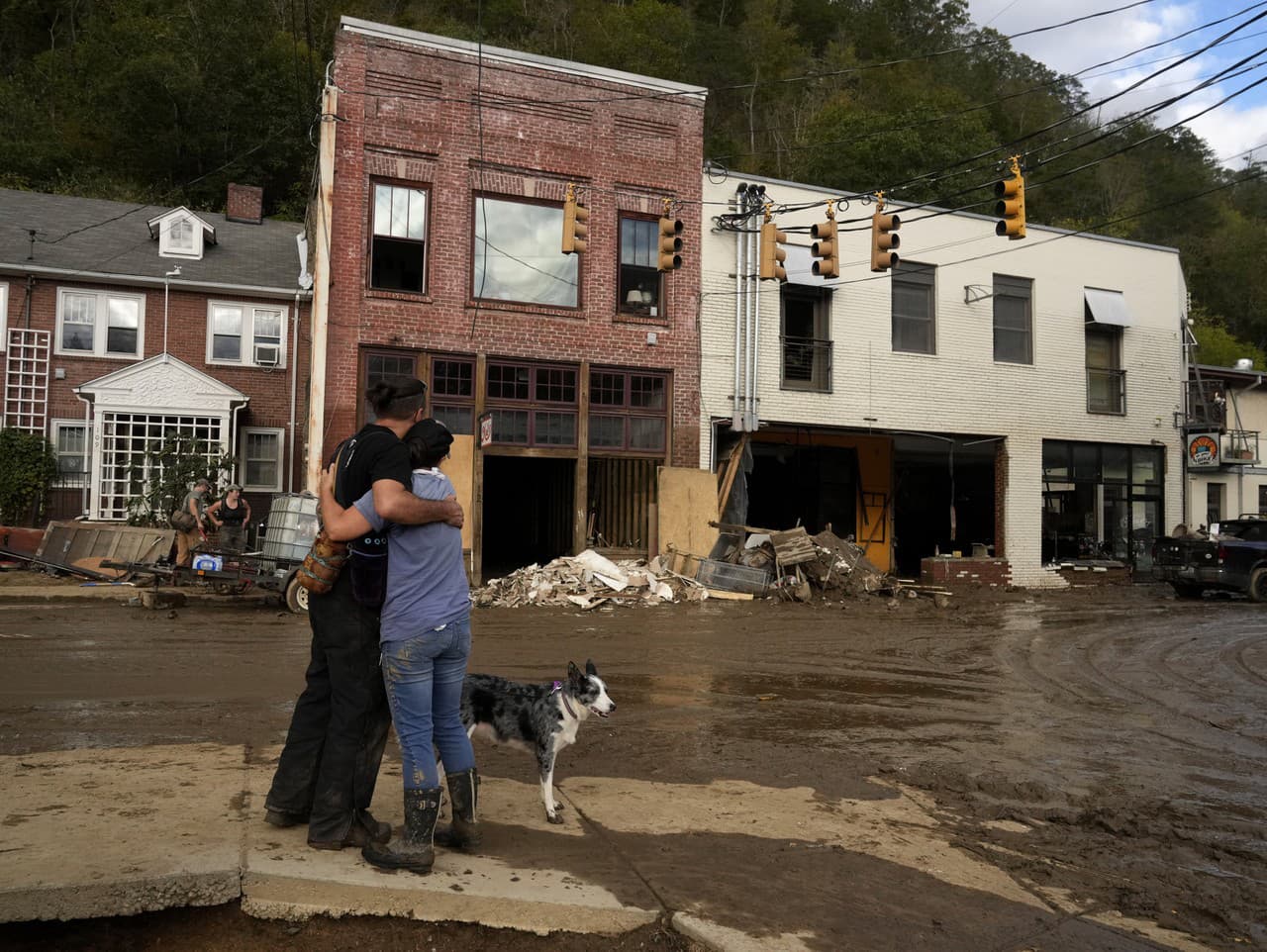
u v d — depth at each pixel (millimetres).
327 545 4113
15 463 20906
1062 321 25625
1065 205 61062
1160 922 4273
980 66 60594
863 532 26359
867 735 7887
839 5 66312
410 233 19547
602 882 4090
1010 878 4688
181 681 8766
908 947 3773
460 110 19797
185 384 21766
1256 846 5430
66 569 17234
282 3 47594
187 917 3590
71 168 40688
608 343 20828
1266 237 64312
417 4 53062
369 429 4117
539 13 53875
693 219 21672
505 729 5086
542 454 20312
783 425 22484
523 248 20422
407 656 3939
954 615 17531
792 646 13062
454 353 19609
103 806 4527
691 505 20469
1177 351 27391
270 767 5492
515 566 24844
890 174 41688
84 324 22375
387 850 3975
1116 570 25797
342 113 18844
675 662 11352
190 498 16000
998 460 24984
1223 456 27297
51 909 3365
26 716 7055
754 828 5090
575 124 20766
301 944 3549
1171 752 7742
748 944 3633
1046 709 9414
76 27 50250
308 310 24078
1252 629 15695
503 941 3637
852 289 23141
